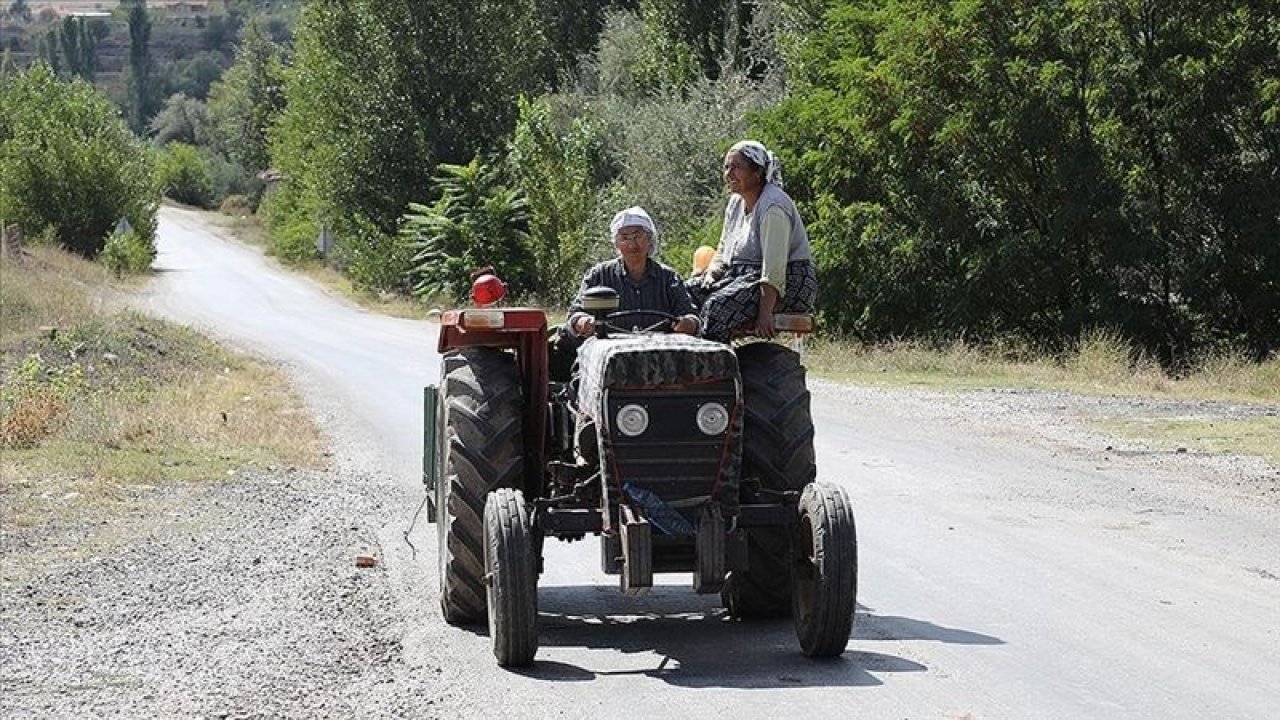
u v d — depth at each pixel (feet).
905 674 63.67
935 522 100.94
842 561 63.31
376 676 64.28
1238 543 93.50
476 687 62.23
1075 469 123.85
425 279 415.03
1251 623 72.84
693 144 351.67
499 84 463.01
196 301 427.74
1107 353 209.36
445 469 72.69
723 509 64.13
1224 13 233.76
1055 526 99.40
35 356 177.68
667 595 80.59
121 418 146.41
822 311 259.60
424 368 233.35
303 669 65.41
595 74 504.84
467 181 404.36
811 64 293.84
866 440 142.41
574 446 69.62
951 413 161.58
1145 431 145.69
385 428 159.53
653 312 71.15
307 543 95.61
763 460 69.67
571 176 386.32
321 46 486.38
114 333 227.81
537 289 390.42
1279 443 136.46
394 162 459.32
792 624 73.26
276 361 244.22
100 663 67.31
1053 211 242.17
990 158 245.45
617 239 72.69
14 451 131.64
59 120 557.33
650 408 63.57
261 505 110.42
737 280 72.69
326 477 125.08
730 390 64.08
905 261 252.83
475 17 460.14
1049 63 235.61
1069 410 161.99
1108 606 76.64
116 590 82.43
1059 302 245.24
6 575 86.17
